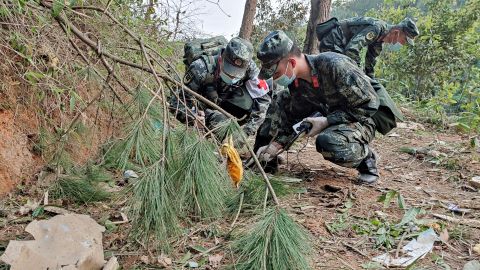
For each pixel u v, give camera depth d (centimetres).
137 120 175
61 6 185
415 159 367
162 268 166
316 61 269
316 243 195
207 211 191
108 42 290
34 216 205
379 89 288
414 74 738
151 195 158
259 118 338
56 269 141
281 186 247
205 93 318
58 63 249
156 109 223
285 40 252
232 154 178
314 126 278
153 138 178
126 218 204
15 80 238
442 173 324
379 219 226
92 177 240
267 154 290
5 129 230
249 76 327
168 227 169
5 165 226
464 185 293
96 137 279
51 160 245
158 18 423
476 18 707
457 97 629
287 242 148
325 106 288
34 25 226
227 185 195
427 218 229
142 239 177
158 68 291
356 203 247
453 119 555
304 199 252
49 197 225
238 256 162
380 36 411
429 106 573
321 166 334
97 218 207
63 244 152
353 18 415
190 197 178
